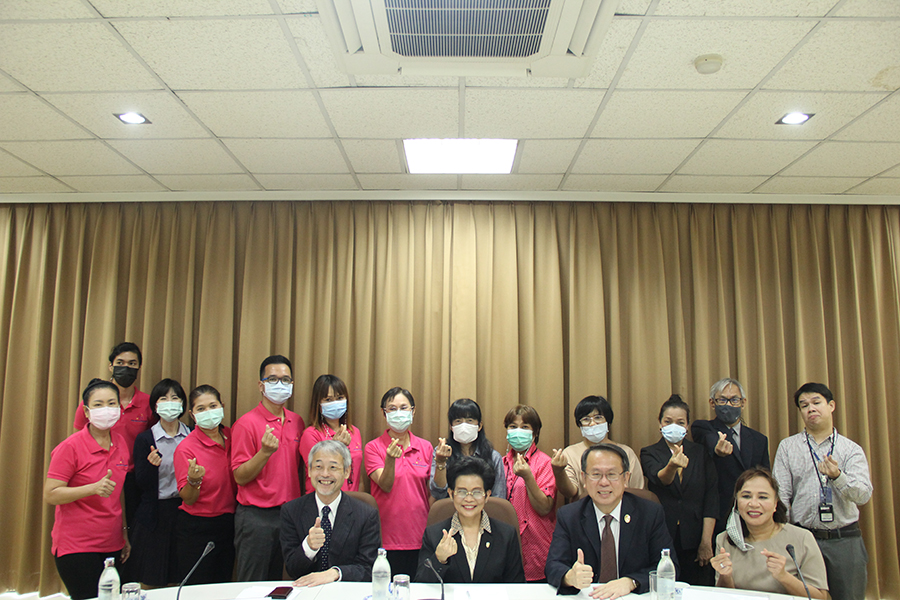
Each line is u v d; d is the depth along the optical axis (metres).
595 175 3.51
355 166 3.38
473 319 3.78
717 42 2.07
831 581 2.88
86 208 3.94
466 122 2.77
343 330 3.80
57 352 3.81
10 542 3.68
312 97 2.53
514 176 3.55
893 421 3.78
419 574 2.29
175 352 3.83
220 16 1.95
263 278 3.85
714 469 3.12
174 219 3.93
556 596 2.09
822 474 2.96
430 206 3.91
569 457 3.25
